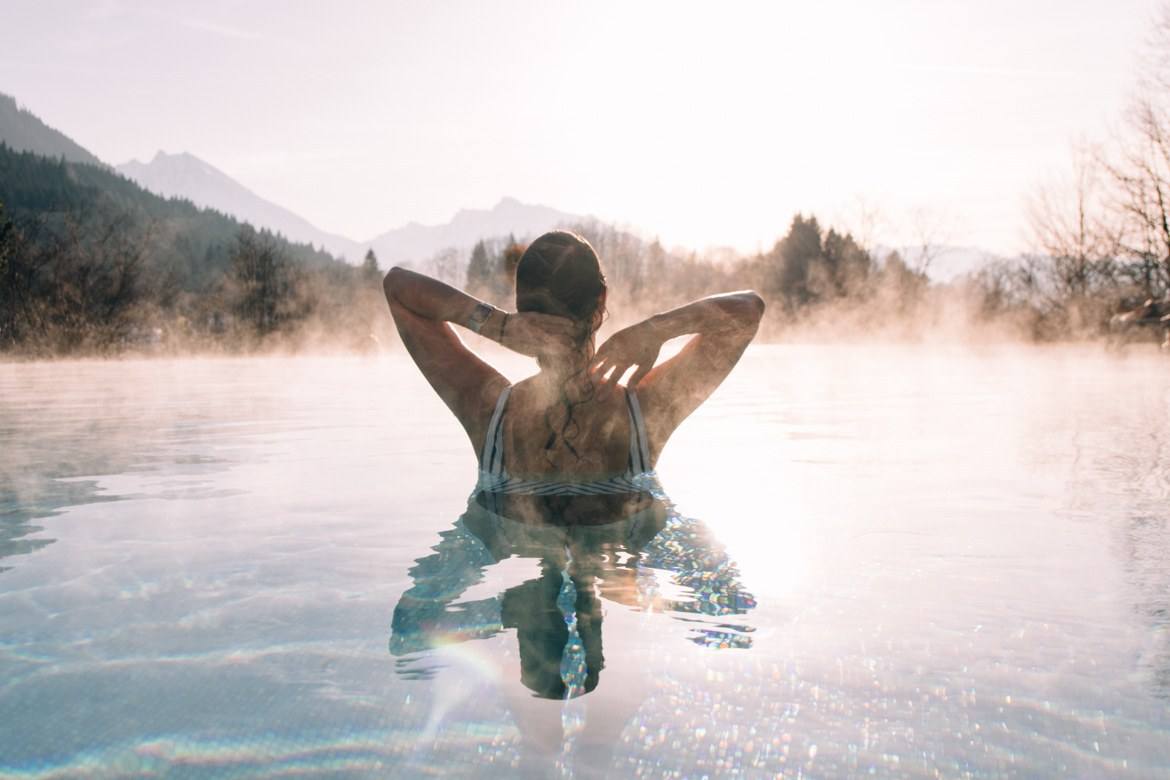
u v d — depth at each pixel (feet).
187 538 5.56
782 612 3.96
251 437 11.43
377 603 4.14
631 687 3.10
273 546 5.34
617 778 2.44
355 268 165.89
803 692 3.05
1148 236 69.82
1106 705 2.91
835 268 141.49
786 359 48.11
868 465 8.67
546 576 4.63
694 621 3.85
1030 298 87.56
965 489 7.27
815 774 2.46
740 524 5.88
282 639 3.62
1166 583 4.39
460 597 4.22
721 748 2.61
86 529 5.86
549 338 6.35
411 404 17.79
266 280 88.53
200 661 3.36
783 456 9.41
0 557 5.11
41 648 3.52
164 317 84.23
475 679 3.17
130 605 4.13
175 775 2.46
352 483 7.64
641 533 5.62
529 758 2.55
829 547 5.25
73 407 17.22
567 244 6.42
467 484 7.55
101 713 2.88
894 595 4.23
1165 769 2.48
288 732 2.72
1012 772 2.47
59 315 70.79
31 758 2.56
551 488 6.91
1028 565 4.79
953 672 3.22
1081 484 7.51
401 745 2.64
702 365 7.16
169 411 16.05
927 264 127.75
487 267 178.40
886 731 2.74
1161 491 7.16
